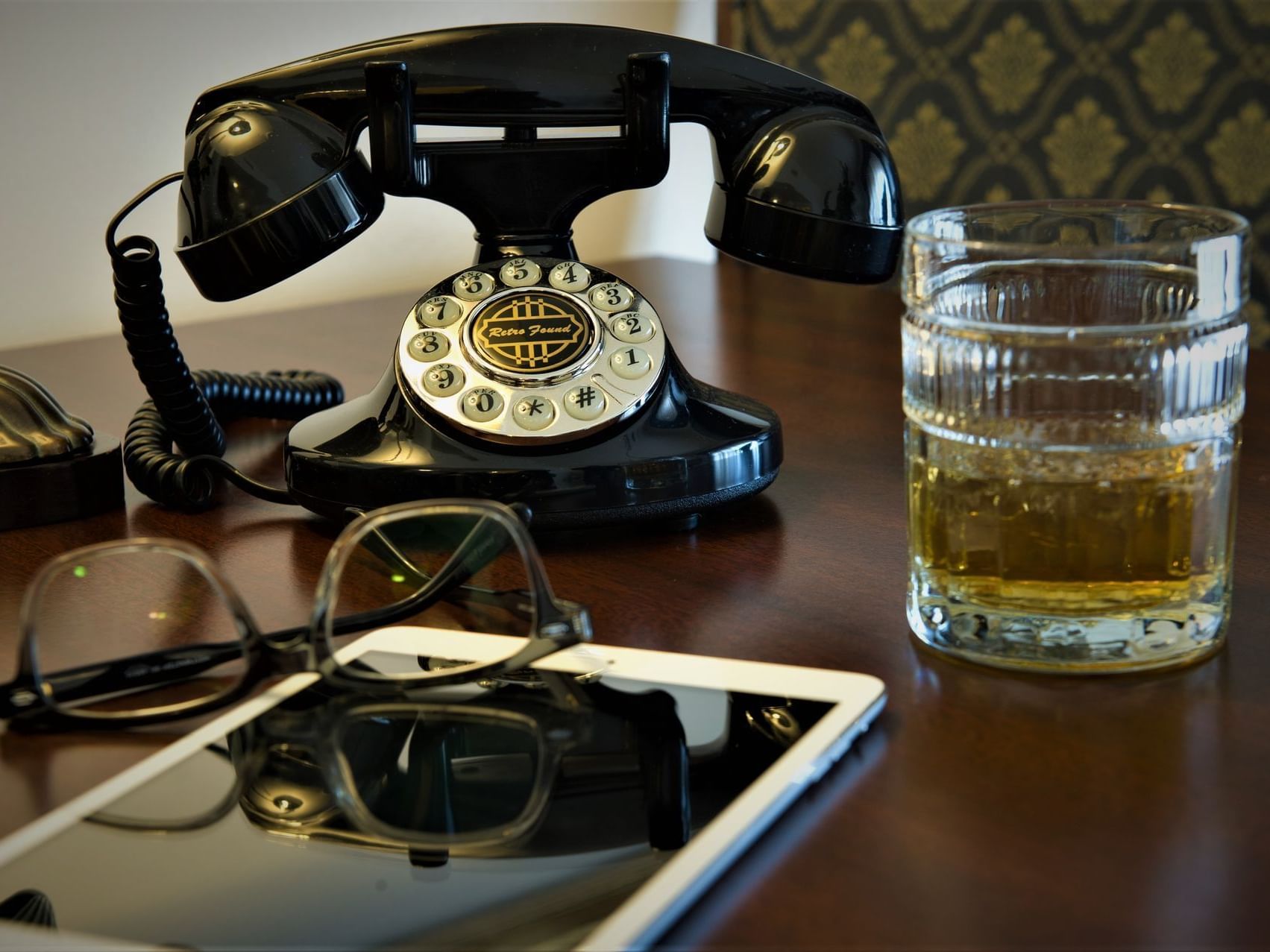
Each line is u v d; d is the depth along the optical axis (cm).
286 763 45
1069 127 173
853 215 68
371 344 117
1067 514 49
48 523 73
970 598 51
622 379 67
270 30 141
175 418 79
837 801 42
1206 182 163
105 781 45
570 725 47
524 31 69
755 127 71
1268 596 58
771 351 113
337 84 68
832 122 70
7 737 49
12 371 75
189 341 118
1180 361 47
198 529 72
